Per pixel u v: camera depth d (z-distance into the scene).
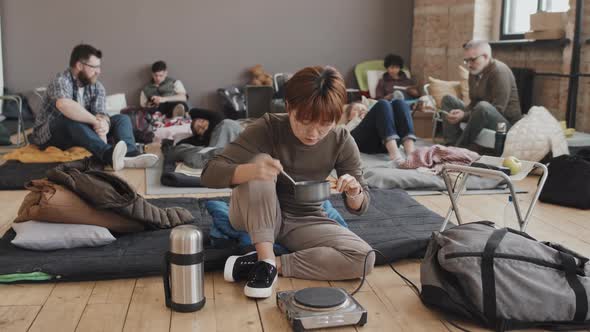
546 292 1.90
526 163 2.64
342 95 1.97
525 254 1.95
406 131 4.52
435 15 7.36
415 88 7.37
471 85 5.36
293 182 2.07
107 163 4.49
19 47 7.34
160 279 2.35
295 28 7.85
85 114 4.53
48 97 4.66
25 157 4.57
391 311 2.08
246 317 2.01
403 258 2.58
